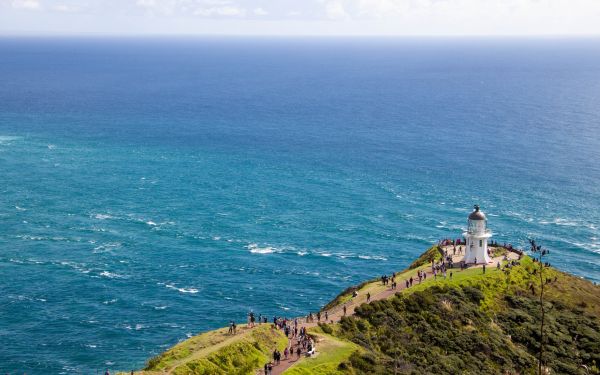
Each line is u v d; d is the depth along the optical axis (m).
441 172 198.00
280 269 126.44
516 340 79.44
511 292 89.94
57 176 190.62
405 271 100.06
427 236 145.12
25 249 132.25
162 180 189.62
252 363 61.66
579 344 80.06
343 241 141.75
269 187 183.25
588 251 137.12
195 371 58.03
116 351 93.25
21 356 90.81
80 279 118.38
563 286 95.25
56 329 99.19
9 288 113.38
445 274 92.19
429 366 68.19
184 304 109.81
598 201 167.62
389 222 153.75
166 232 145.12
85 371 87.50
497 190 177.88
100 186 181.12
